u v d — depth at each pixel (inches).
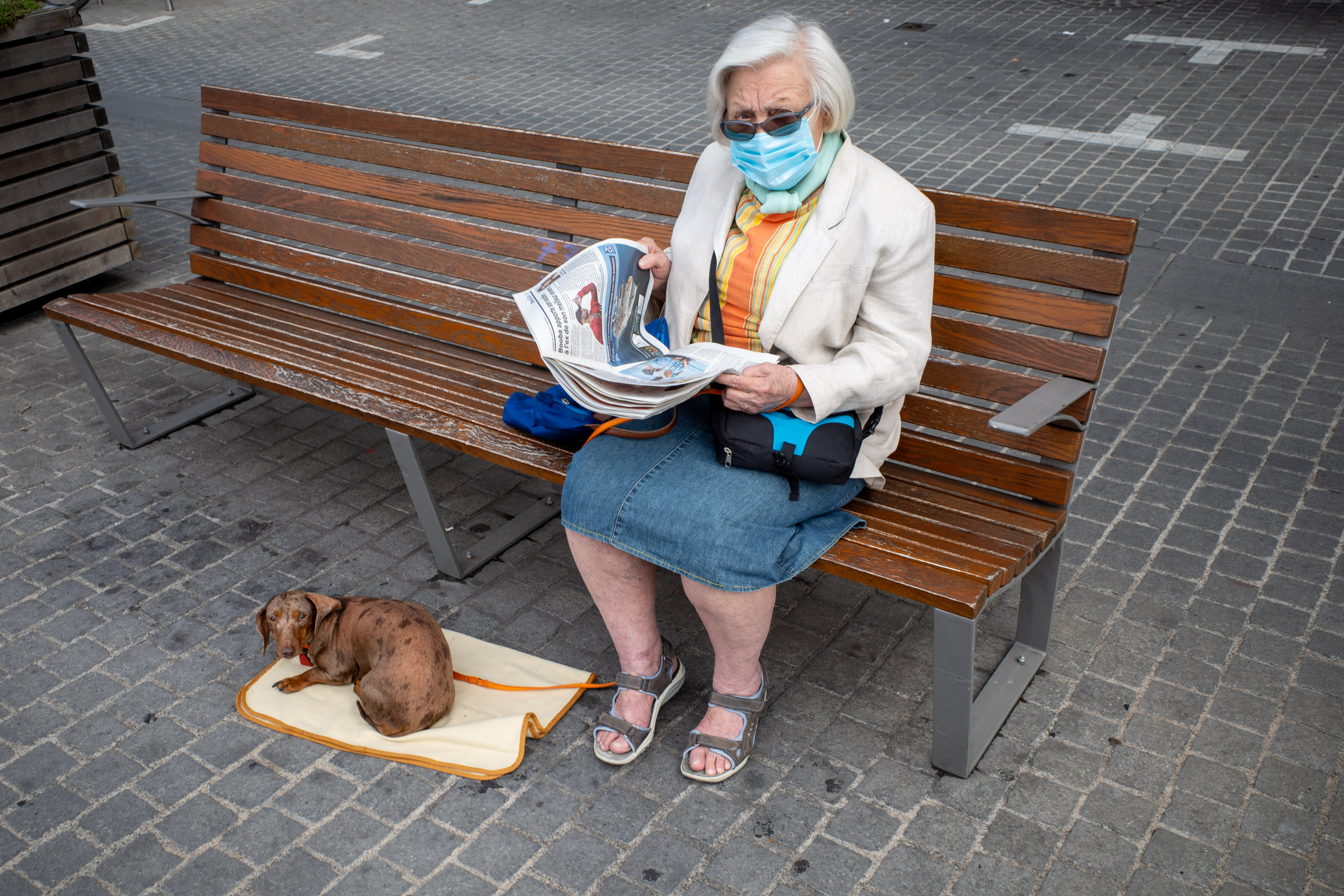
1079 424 106.7
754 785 108.7
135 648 131.5
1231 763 108.4
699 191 111.0
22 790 111.9
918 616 132.6
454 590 140.2
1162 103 331.6
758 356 98.7
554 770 111.7
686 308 109.1
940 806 105.3
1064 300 106.3
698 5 508.4
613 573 106.9
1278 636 124.7
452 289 152.0
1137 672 120.6
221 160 174.2
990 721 113.9
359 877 100.5
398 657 112.7
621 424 108.4
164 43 497.7
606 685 122.0
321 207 163.6
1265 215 246.7
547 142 139.5
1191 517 146.7
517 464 118.2
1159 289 215.0
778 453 98.8
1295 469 156.4
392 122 152.9
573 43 455.2
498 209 146.5
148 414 185.9
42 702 123.5
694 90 378.3
